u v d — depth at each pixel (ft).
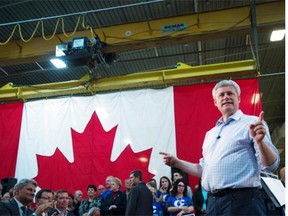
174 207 19.43
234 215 6.73
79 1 33.86
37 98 34.55
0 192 22.43
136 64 44.70
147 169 27.68
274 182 9.01
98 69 45.19
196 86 29.53
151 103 29.89
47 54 34.12
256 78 28.17
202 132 27.78
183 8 35.35
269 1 32.45
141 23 32.68
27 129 31.55
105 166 28.68
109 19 36.83
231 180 6.94
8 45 35.06
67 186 28.84
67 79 47.80
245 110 27.12
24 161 30.48
